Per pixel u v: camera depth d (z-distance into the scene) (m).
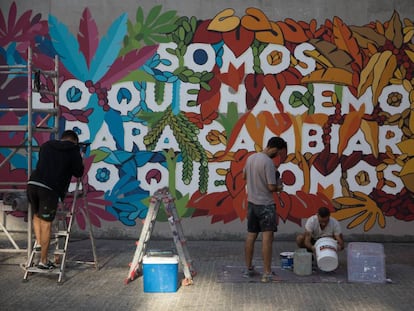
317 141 9.35
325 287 6.52
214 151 9.38
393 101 9.36
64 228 7.84
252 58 9.39
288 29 9.38
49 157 6.86
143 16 9.46
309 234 7.45
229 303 5.86
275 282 6.72
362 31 9.38
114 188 9.46
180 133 9.41
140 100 9.45
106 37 9.50
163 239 9.43
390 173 9.35
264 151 7.12
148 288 6.25
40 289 6.37
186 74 9.42
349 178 9.34
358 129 9.36
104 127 9.48
